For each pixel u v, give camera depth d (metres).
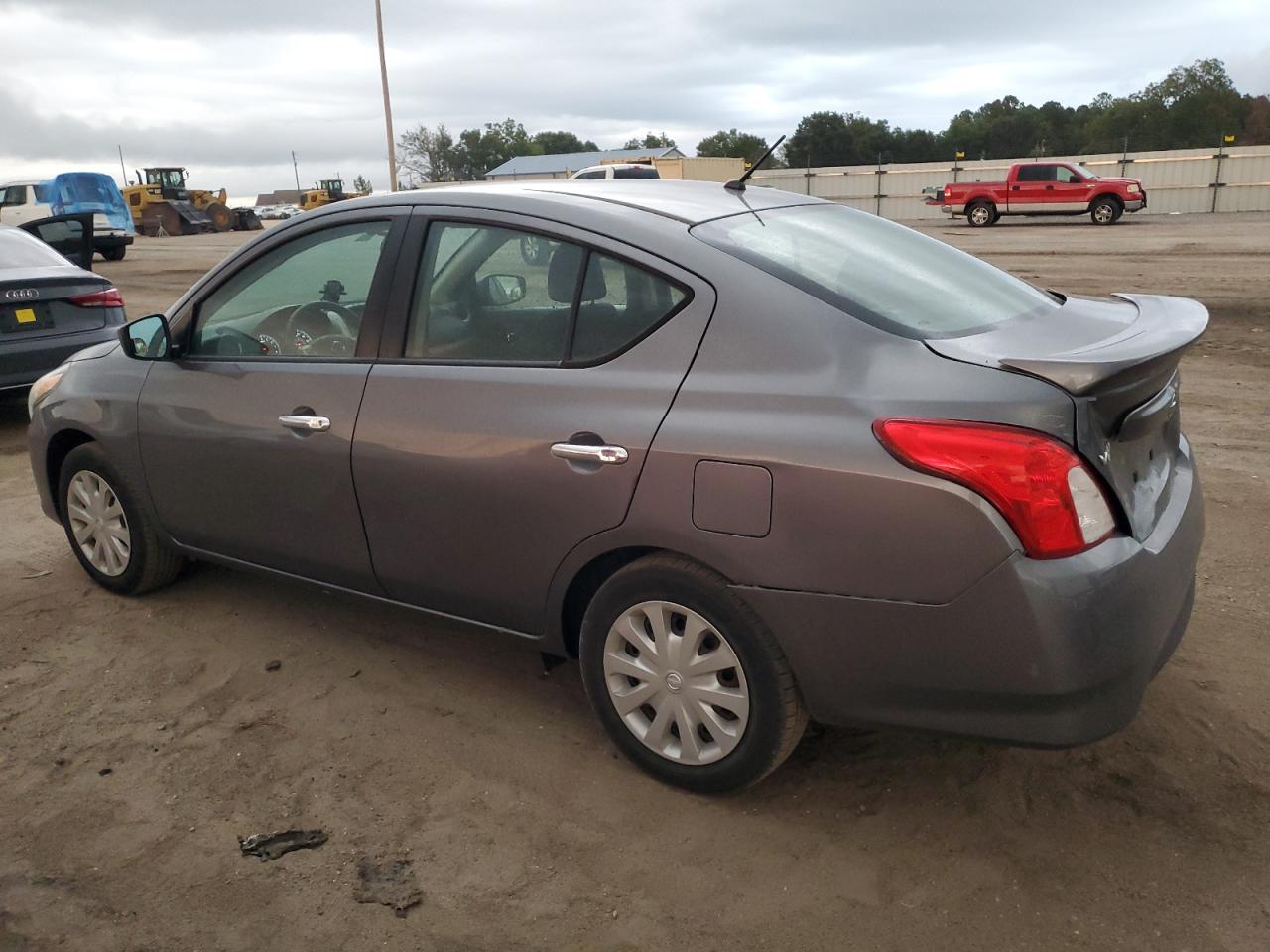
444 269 3.33
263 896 2.68
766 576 2.64
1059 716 2.44
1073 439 2.40
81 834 2.94
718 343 2.77
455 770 3.21
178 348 4.03
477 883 2.71
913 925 2.52
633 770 3.18
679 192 3.43
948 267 3.34
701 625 2.83
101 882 2.75
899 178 39.97
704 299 2.82
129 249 33.75
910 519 2.44
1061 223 29.22
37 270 7.63
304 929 2.56
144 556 4.36
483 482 3.11
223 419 3.78
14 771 3.26
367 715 3.54
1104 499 2.47
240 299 3.86
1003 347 2.65
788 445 2.57
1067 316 3.13
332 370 3.51
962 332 2.75
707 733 2.96
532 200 3.23
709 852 2.80
